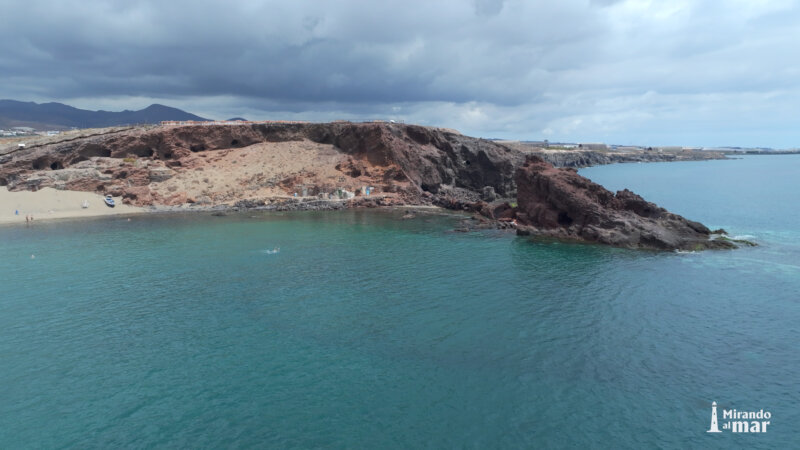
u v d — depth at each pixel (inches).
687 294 1951.3
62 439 1038.4
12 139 4916.3
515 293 1972.2
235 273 2268.7
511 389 1238.3
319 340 1525.6
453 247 2842.0
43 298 1913.1
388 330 1600.6
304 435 1048.8
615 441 1031.6
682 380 1284.4
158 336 1553.9
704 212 4232.3
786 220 3764.8
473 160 5728.3
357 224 3641.7
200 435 1049.5
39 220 3757.4
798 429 1076.5
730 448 1011.9
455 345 1487.5
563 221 3336.6
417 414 1128.8
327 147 5452.8
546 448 1006.4
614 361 1385.3
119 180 4500.5
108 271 2298.2
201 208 4303.6
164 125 5570.9
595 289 2020.2
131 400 1187.9
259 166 5032.0
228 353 1435.8
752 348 1467.8
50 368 1344.7
